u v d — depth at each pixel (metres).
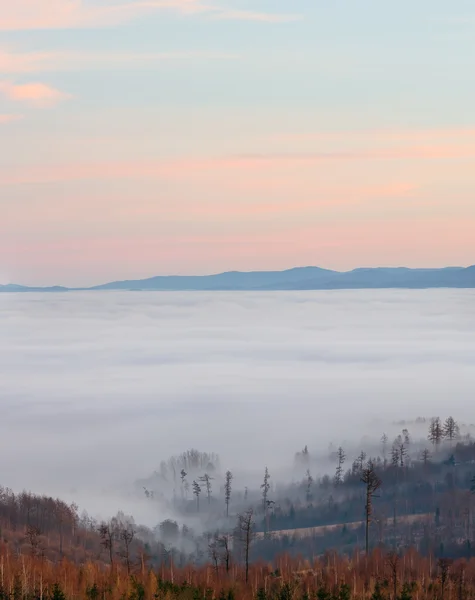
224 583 140.25
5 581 129.25
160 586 130.50
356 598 137.12
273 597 134.00
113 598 126.00
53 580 132.62
